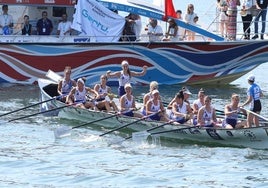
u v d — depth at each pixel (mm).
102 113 93750
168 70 121312
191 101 111438
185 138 88375
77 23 116750
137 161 81250
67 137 90562
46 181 74500
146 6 119875
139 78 120625
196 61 121500
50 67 118375
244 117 91188
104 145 87562
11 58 118000
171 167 79062
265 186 73500
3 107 105188
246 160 81438
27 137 90500
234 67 122938
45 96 102125
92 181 74625
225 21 120562
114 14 118188
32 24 119688
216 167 79125
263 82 133250
